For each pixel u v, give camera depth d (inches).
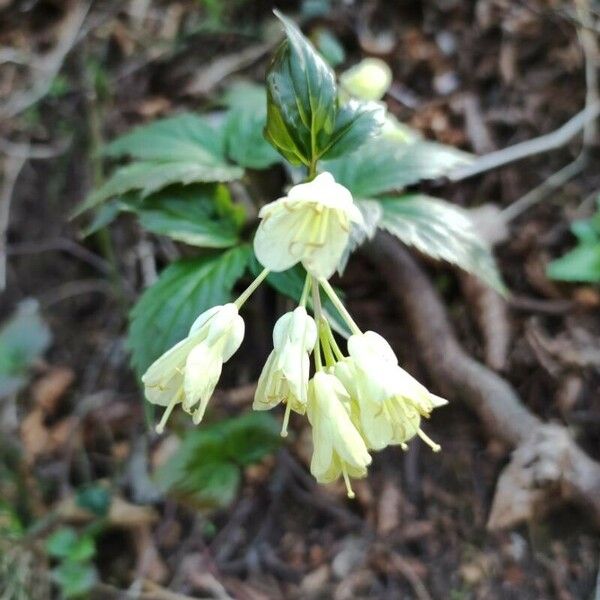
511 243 9.2
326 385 4.4
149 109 10.8
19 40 11.4
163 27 11.4
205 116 10.0
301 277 6.2
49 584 7.9
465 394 8.2
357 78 8.2
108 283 9.9
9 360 9.3
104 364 9.4
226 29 11.3
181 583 7.9
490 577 7.3
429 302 8.6
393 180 7.0
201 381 4.3
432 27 10.9
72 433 9.0
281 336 4.4
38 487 8.7
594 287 8.6
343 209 4.1
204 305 6.4
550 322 8.6
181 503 7.9
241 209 7.2
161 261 9.7
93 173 10.4
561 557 7.3
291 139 5.2
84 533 8.2
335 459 4.5
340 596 7.5
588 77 10.0
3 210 10.2
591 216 9.1
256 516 8.2
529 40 10.6
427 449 8.3
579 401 8.0
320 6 11.2
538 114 10.0
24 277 10.0
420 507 7.9
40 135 10.7
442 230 6.7
